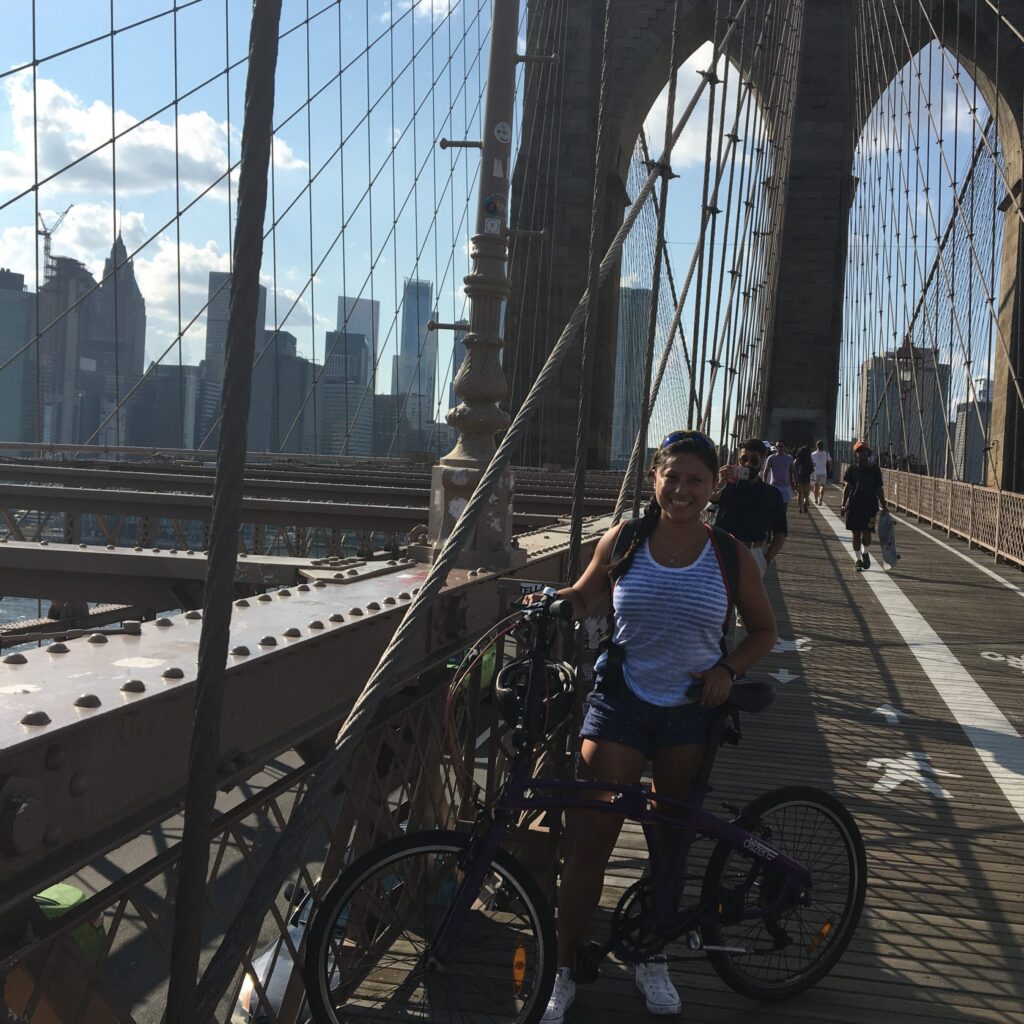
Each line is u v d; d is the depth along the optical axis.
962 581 13.76
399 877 2.47
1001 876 3.85
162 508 9.31
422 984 2.39
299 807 1.75
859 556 14.38
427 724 3.09
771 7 16.94
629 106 41.12
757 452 7.04
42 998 1.68
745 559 2.58
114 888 1.66
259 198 1.34
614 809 2.48
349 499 11.13
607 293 43.25
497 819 2.34
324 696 2.32
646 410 4.53
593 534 5.87
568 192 40.09
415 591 2.94
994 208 41.91
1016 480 37.66
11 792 1.33
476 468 3.94
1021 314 38.78
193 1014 1.44
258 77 1.33
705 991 2.86
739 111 8.59
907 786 4.97
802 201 43.44
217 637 1.37
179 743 1.72
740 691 2.56
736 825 2.62
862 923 3.40
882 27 43.06
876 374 44.56
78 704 1.51
